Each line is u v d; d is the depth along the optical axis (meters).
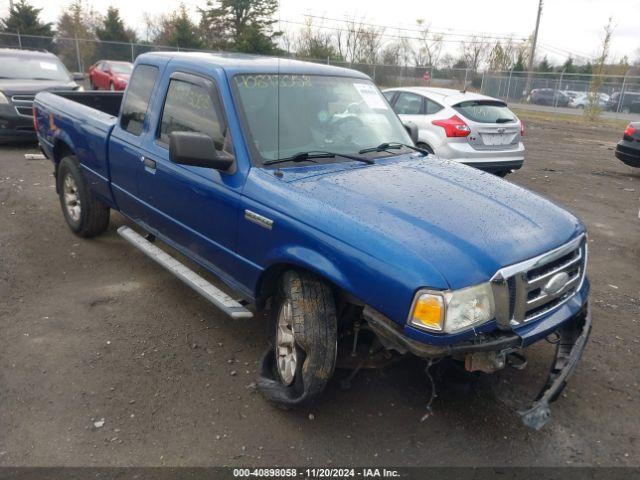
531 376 3.68
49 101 6.01
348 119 4.04
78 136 5.27
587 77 31.06
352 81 4.34
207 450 2.92
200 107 3.80
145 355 3.76
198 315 4.34
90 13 38.66
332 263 2.81
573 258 3.10
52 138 5.83
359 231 2.75
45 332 3.99
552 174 10.93
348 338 3.19
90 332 4.02
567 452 3.02
